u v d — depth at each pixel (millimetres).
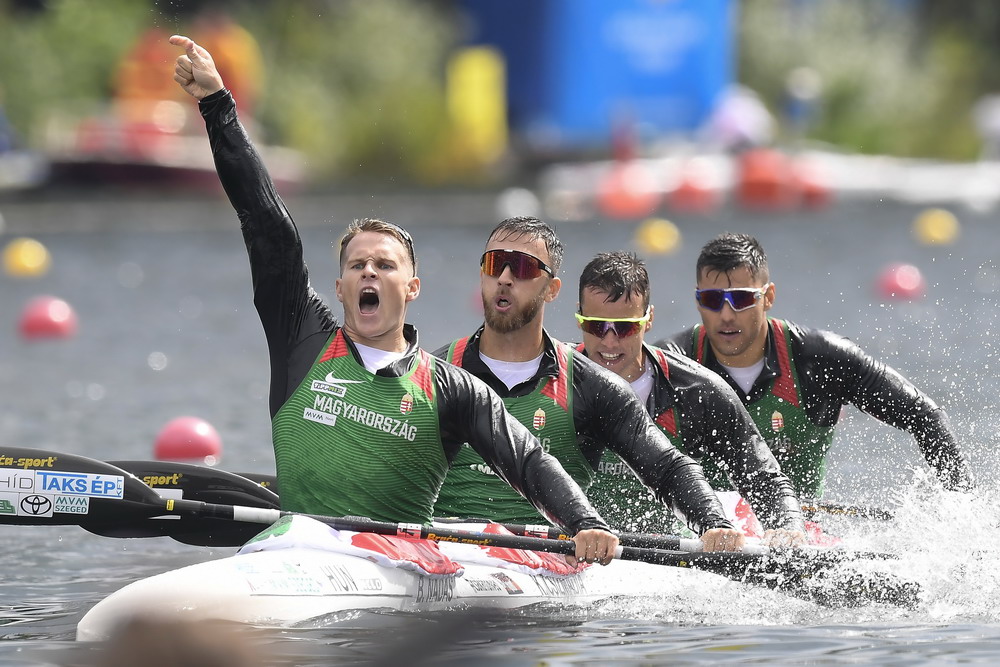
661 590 23828
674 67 134625
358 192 129625
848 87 156500
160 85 118125
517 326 23562
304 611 20609
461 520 23391
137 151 114000
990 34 175250
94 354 55594
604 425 23766
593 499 25922
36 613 22641
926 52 169250
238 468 35781
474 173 141250
